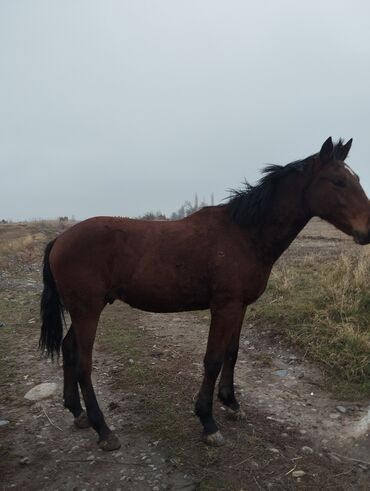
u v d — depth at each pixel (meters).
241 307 3.42
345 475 3.01
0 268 12.08
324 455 3.24
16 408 3.97
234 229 3.43
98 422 3.30
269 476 2.97
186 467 3.05
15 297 8.41
